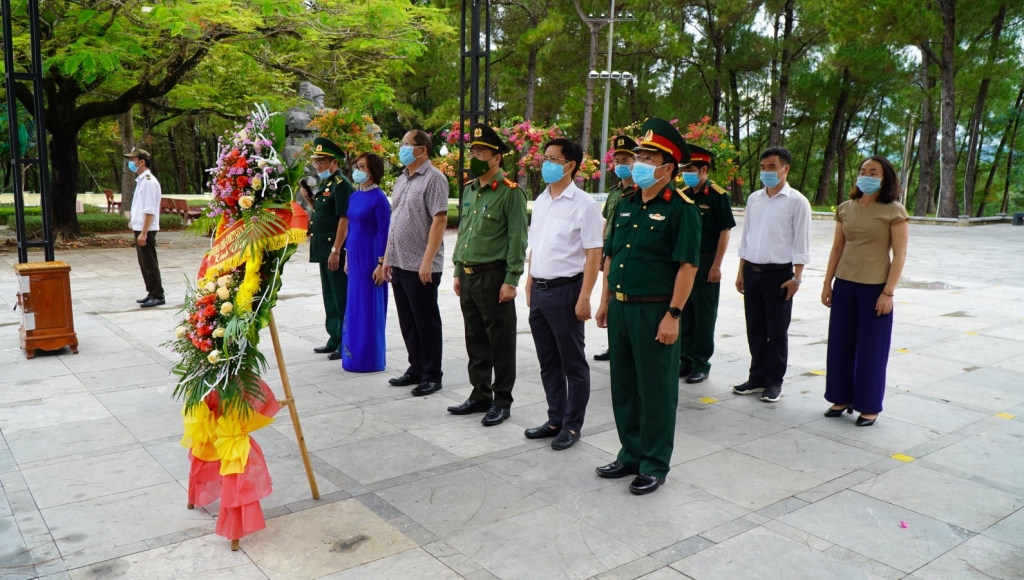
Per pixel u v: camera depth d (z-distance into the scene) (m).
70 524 3.35
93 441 4.38
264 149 3.29
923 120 29.45
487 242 4.62
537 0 28.61
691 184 5.49
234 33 12.67
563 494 3.72
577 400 4.39
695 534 3.31
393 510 3.52
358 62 15.12
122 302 8.96
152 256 8.66
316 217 6.45
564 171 4.21
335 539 3.23
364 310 5.92
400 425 4.77
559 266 4.25
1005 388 5.72
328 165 6.28
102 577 2.91
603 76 23.56
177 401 5.14
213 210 3.38
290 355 6.60
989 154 40.72
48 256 6.47
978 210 43.44
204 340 3.20
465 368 6.24
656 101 33.06
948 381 5.91
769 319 5.34
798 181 48.41
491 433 4.63
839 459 4.24
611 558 3.09
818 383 5.89
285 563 3.03
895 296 10.20
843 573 2.99
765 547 3.20
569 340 4.32
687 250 3.57
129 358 6.32
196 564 3.02
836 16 24.53
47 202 6.43
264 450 4.29
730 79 35.47
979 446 4.47
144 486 3.77
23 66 13.39
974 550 3.19
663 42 28.20
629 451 3.96
